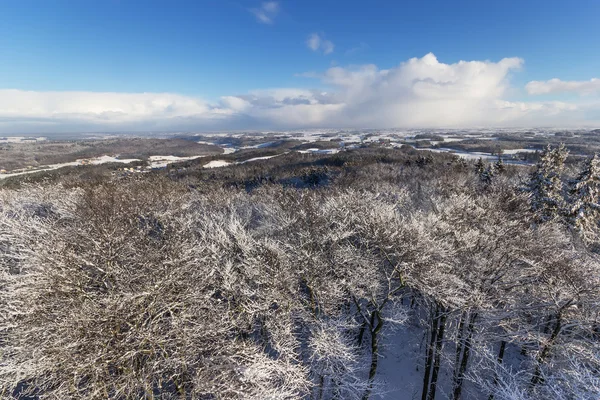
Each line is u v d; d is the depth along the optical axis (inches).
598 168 897.5
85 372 340.2
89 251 434.6
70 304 370.0
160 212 816.9
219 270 537.6
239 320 514.0
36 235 561.9
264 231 791.7
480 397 629.6
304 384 482.6
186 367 404.5
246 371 386.6
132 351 349.1
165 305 397.7
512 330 575.5
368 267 579.8
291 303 540.7
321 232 643.5
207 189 1700.3
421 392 660.7
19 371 329.4
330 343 515.8
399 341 778.8
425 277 524.4
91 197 789.9
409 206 987.3
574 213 927.0
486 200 789.2
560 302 525.0
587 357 446.9
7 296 383.2
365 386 551.5
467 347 567.5
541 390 472.4
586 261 567.2
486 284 563.5
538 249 574.2
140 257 464.8
